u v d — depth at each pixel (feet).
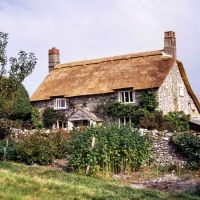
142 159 80.43
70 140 82.89
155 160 85.81
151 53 144.25
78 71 155.02
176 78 144.05
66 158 87.15
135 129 83.25
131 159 77.15
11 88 82.07
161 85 132.26
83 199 41.22
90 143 71.20
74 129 90.74
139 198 45.52
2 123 102.37
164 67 136.26
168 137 85.51
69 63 164.45
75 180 57.93
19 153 84.43
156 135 86.63
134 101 132.46
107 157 72.18
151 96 129.18
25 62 82.84
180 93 145.89
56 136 90.27
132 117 130.41
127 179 68.44
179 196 50.65
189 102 153.99
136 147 79.00
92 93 138.92
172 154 84.43
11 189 41.09
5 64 81.61
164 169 80.53
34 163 83.51
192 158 81.46
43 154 82.69
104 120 136.56
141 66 139.85
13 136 101.60
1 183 43.16
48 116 147.33
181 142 83.10
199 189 56.18
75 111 142.20
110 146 73.72
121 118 134.72
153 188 59.72
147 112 127.85
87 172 68.80
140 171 78.07
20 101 135.64
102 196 43.47
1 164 71.41
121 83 135.64
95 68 151.43
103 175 69.36
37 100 151.12
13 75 81.71
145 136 84.74
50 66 167.84
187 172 77.82
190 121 137.08
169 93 137.59
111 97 136.77
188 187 59.72
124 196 45.65
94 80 144.36
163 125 121.80
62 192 43.14
